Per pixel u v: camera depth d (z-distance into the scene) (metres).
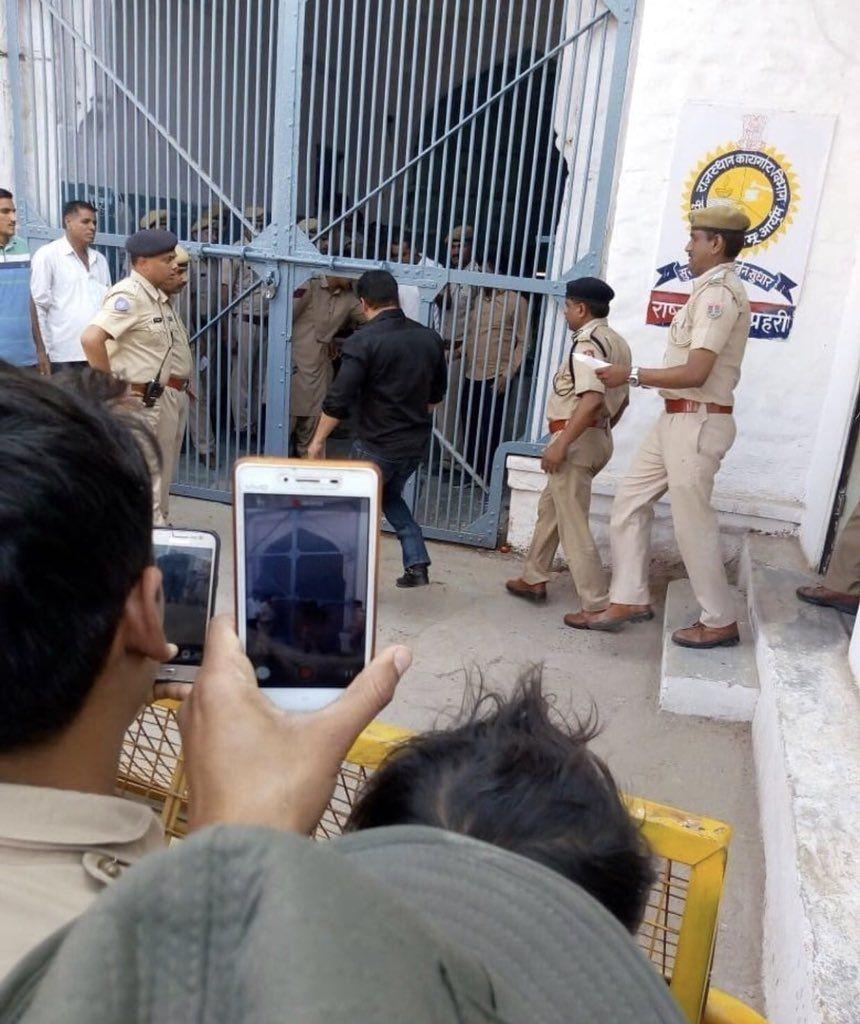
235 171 6.00
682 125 4.71
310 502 1.02
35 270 5.49
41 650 0.65
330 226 5.44
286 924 0.35
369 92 5.89
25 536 0.62
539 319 5.24
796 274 4.75
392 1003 0.34
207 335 5.92
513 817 0.69
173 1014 0.35
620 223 4.90
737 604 4.57
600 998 0.51
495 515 5.57
